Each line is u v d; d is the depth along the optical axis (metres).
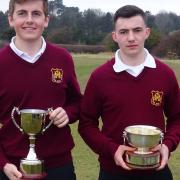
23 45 3.69
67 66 3.84
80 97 4.02
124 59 3.86
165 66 3.93
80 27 68.38
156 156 3.54
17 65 3.66
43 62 3.72
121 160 3.57
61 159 3.81
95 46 62.03
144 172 3.83
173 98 3.95
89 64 37.19
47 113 3.61
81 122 3.98
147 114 3.78
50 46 3.81
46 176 3.71
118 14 3.83
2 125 3.69
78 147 8.66
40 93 3.68
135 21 3.75
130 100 3.78
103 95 3.85
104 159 3.90
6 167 3.58
